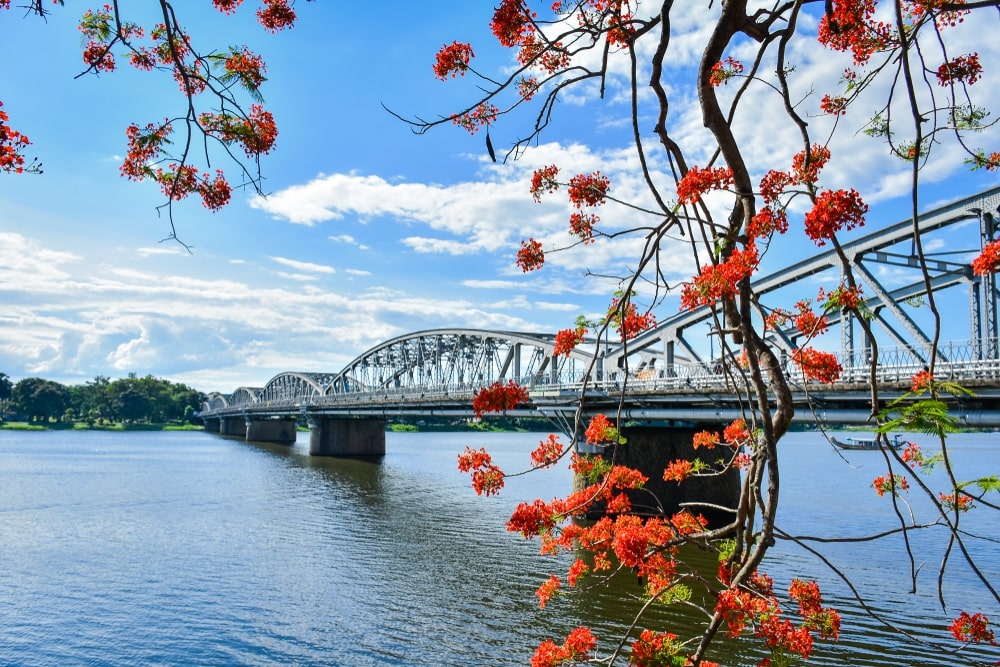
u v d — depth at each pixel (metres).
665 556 6.12
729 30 4.23
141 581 29.38
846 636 21.05
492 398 5.57
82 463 86.06
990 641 6.11
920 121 3.56
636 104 4.50
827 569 28.84
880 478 5.24
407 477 70.69
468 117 5.48
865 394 27.69
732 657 19.30
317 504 50.91
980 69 5.01
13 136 5.11
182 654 21.50
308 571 30.91
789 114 4.41
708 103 4.27
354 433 107.88
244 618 24.64
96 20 5.77
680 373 43.91
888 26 5.14
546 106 4.87
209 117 6.02
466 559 32.88
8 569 31.34
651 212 4.56
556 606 24.67
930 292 3.76
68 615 25.05
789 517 41.09
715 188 4.29
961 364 24.53
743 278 4.09
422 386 82.06
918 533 35.94
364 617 24.59
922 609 23.59
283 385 158.38
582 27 4.75
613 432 5.97
